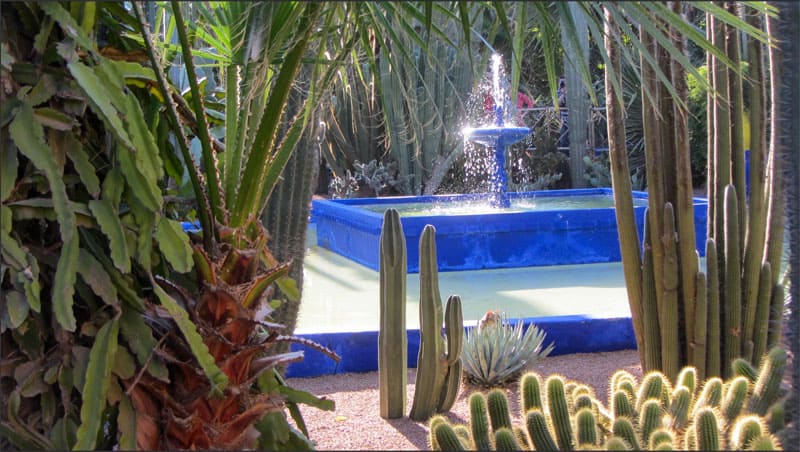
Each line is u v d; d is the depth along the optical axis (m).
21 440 2.27
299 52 2.23
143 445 2.23
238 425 2.33
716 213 3.66
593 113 14.66
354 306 6.70
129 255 2.27
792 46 2.28
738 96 3.55
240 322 2.31
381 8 2.28
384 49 2.42
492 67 10.70
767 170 3.56
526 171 15.05
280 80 2.25
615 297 6.81
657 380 2.74
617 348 4.92
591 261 8.73
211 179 2.33
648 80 3.50
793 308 2.34
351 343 4.61
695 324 3.56
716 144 3.62
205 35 2.28
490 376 4.24
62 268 2.12
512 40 2.26
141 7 2.34
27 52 2.32
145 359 2.23
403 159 13.73
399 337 3.74
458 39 2.45
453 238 8.41
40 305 2.20
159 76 2.27
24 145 2.11
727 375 3.61
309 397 2.61
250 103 2.40
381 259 3.74
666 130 3.61
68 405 2.29
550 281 7.66
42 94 2.19
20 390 2.25
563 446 2.31
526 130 10.12
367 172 13.88
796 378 2.34
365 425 3.66
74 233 2.16
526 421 2.36
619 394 2.59
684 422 2.59
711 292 3.56
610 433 2.54
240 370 2.35
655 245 3.66
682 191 3.56
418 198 11.49
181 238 2.25
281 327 2.35
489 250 8.51
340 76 2.97
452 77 12.02
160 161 2.29
